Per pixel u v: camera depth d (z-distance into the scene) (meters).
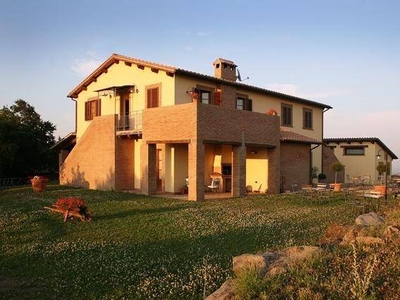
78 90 25.58
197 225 10.94
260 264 5.71
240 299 4.59
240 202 15.98
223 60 23.03
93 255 8.01
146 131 18.56
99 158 21.47
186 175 20.02
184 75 19.52
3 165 28.45
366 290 4.46
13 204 15.39
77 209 11.55
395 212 10.45
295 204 15.55
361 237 7.06
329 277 5.02
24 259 7.73
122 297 5.86
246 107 23.12
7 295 5.95
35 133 32.06
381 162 30.09
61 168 24.78
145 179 18.62
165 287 6.19
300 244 8.61
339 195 17.94
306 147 23.25
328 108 30.53
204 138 16.53
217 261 7.52
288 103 26.66
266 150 20.77
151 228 10.53
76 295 5.95
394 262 5.50
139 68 21.23
